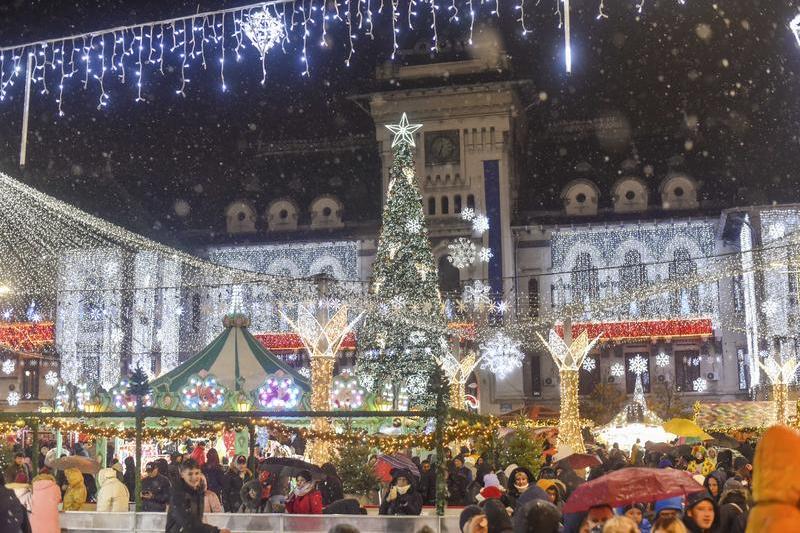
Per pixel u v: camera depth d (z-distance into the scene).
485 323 71.62
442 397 14.03
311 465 17.56
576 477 17.03
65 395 24.34
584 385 73.50
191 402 24.06
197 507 10.45
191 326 75.62
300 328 26.38
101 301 71.12
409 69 77.31
